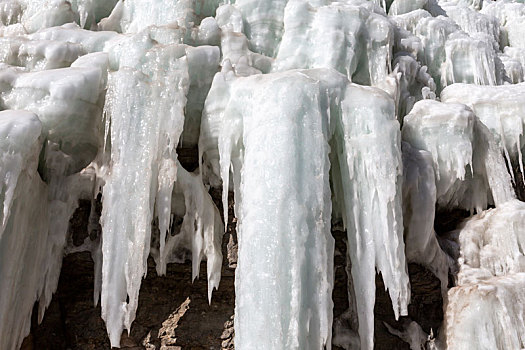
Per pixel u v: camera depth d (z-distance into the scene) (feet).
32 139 17.07
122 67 19.49
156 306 19.65
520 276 19.76
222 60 22.34
